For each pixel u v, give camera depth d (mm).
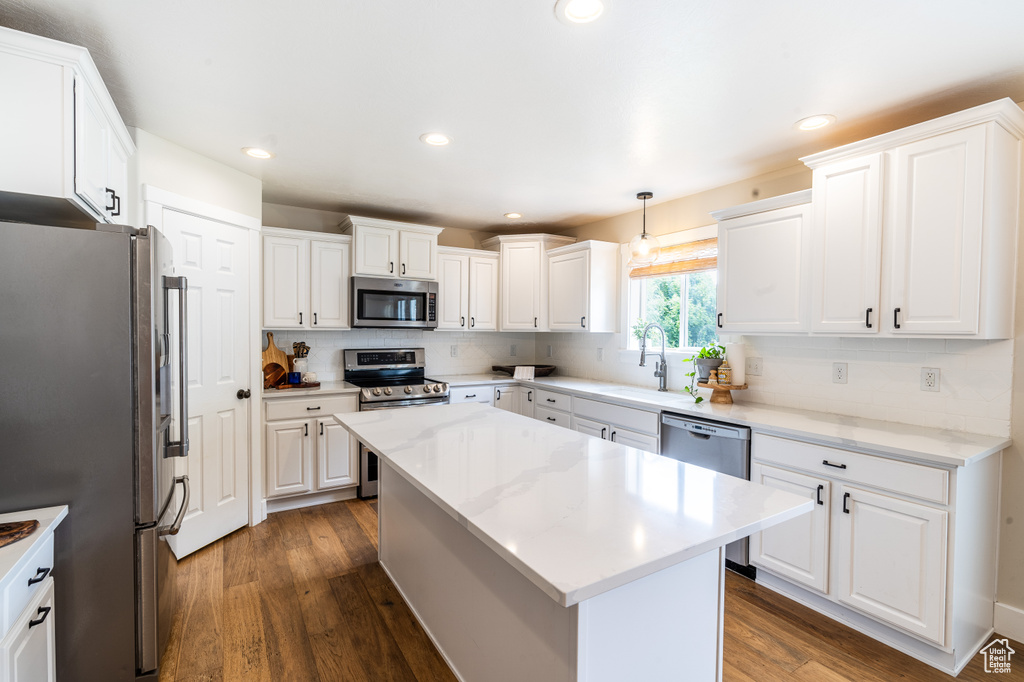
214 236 2846
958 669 1867
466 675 1747
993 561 2090
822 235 2402
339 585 2486
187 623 2146
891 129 2375
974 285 1908
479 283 4625
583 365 4672
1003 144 1911
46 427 1496
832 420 2486
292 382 3727
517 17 1547
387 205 3969
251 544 2943
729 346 3059
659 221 3873
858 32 1600
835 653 1978
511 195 3648
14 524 1354
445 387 4070
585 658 1160
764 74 1879
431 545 2031
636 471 1638
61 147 1524
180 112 2236
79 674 1553
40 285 1479
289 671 1858
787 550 2322
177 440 2043
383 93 2061
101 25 1588
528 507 1308
